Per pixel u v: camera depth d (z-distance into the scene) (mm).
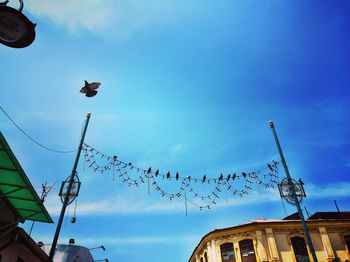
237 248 24938
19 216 12016
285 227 25062
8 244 10914
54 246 10453
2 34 6191
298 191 12953
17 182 9992
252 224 25172
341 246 24297
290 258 23656
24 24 6062
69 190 11742
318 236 24828
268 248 24016
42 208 11258
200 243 28719
